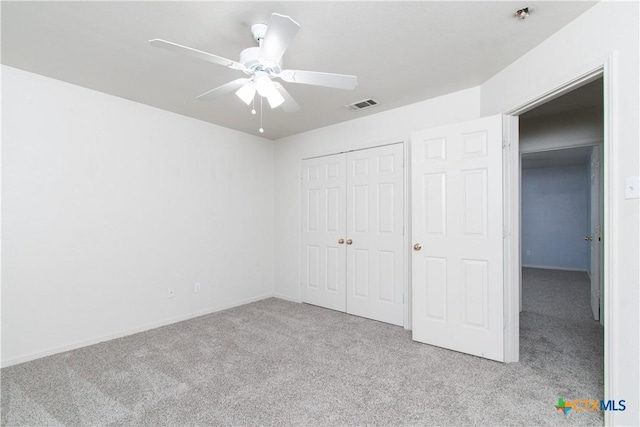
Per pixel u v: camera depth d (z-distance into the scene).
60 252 2.65
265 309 3.91
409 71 2.50
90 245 2.82
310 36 1.99
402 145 3.27
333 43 2.08
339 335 3.02
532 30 1.95
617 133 1.58
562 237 6.68
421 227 2.82
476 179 2.54
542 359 2.48
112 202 2.95
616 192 1.59
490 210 2.48
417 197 2.85
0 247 2.38
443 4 1.70
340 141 3.80
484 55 2.26
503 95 2.47
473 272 2.55
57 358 2.53
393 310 3.34
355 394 2.01
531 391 2.02
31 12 1.75
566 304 4.04
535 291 4.73
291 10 1.73
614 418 1.59
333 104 3.18
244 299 4.17
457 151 2.64
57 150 2.63
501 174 2.44
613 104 1.59
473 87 2.81
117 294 2.98
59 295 2.64
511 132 2.50
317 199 4.07
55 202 2.62
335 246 3.87
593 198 3.65
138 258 3.13
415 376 2.23
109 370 2.33
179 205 3.47
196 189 3.63
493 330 2.46
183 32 1.95
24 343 2.47
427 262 2.79
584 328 3.17
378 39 2.04
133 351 2.66
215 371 2.31
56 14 1.77
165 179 3.35
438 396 1.97
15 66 2.40
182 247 3.50
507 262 2.47
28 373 2.29
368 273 3.55
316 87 2.77
